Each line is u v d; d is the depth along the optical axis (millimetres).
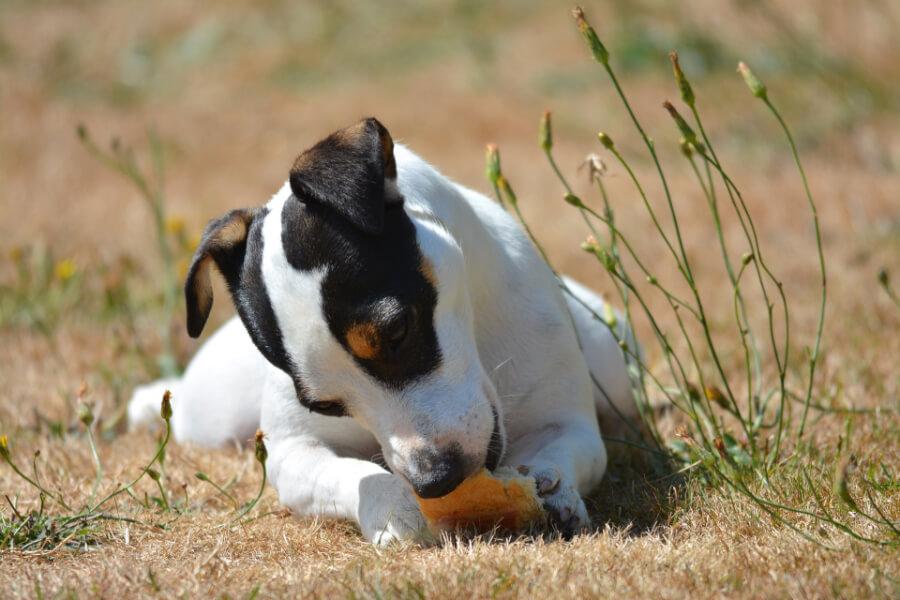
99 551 5789
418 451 5301
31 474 7297
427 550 5484
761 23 20750
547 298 6727
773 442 7043
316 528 6035
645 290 11477
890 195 13930
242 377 8086
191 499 6789
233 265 5828
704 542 5395
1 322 11133
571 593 4688
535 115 19531
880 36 19734
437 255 5477
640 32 21688
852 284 10789
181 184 17062
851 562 4875
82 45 28016
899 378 8078
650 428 7297
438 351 5410
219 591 4984
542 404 6527
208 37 27250
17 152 18656
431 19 25953
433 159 17328
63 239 14055
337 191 5094
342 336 5270
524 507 5523
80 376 9766
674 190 15117
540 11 24922
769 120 18125
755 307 10523
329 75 24234
